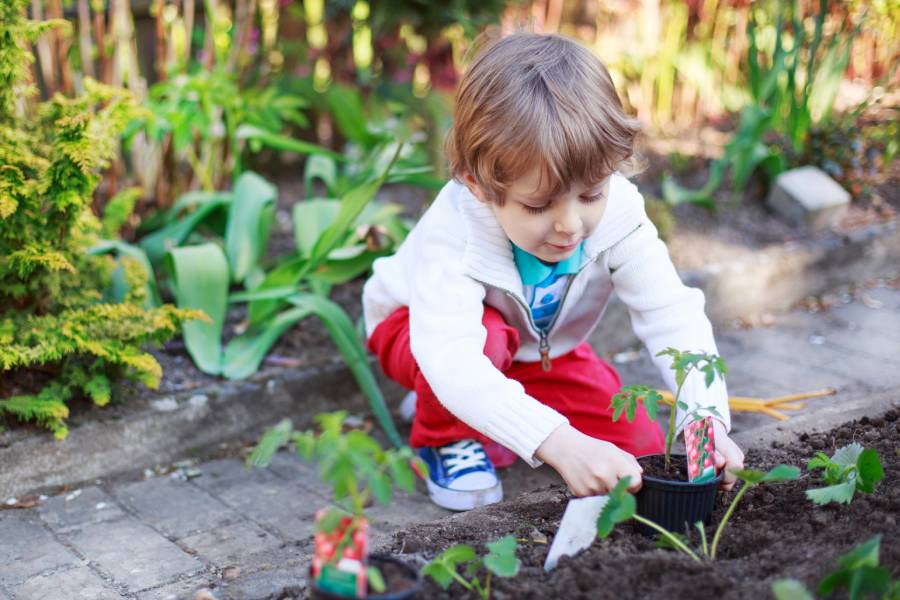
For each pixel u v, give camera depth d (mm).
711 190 3740
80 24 3062
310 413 2650
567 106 1580
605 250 1953
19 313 2285
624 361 3064
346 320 2609
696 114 4766
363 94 4129
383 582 1241
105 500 2219
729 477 1674
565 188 1586
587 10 4633
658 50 4582
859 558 1230
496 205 1687
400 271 2154
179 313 2352
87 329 2266
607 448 1602
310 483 2326
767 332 3289
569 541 1482
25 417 2211
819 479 1714
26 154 2178
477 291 1871
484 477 2158
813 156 3992
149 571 1894
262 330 2742
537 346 2143
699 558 1454
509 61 1654
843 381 2861
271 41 3947
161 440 2398
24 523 2098
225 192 3467
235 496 2248
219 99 3004
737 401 2609
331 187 3203
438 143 3830
